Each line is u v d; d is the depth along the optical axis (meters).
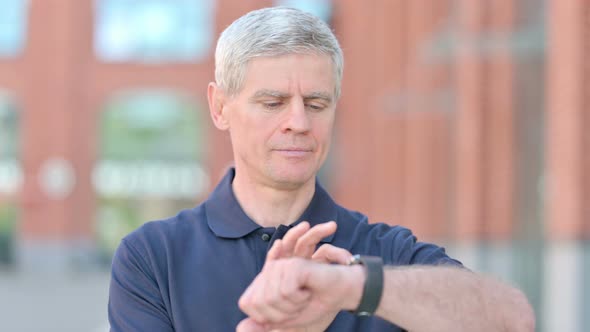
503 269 11.26
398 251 2.08
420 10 15.89
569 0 7.73
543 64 9.82
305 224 1.65
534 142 10.30
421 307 1.61
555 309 8.17
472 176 11.51
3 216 31.70
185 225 2.12
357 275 1.57
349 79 24.58
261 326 1.57
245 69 1.94
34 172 31.02
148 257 2.05
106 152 32.31
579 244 7.85
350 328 1.99
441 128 15.55
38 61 31.02
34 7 30.98
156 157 32.44
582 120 7.76
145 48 30.80
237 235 2.05
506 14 10.54
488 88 11.20
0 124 31.53
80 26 30.89
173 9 30.66
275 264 1.52
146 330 2.00
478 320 1.66
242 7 29.72
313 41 1.92
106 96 31.03
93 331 13.33
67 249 31.05
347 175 24.78
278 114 1.96
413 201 16.19
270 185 2.05
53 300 19.25
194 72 30.61
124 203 32.38
